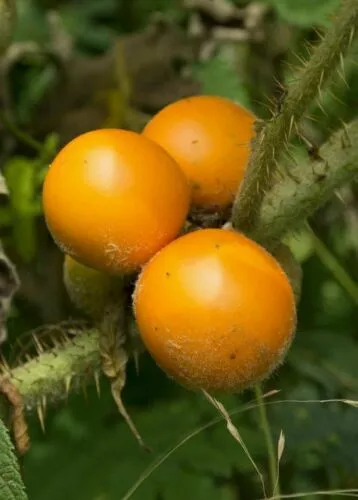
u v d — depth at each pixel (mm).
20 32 962
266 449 747
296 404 774
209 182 628
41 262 822
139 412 778
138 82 851
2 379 618
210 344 584
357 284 878
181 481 732
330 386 788
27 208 784
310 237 817
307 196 623
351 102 794
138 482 651
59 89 872
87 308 637
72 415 775
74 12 1061
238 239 595
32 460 756
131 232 600
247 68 847
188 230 628
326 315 934
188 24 895
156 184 600
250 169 604
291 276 645
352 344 812
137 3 1061
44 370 625
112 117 842
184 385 604
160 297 587
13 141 851
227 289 583
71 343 630
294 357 801
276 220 625
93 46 1042
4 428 588
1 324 646
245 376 591
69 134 860
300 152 675
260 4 828
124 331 626
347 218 856
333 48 578
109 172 597
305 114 596
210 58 823
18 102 907
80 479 743
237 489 774
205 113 631
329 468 773
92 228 599
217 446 745
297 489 777
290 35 827
